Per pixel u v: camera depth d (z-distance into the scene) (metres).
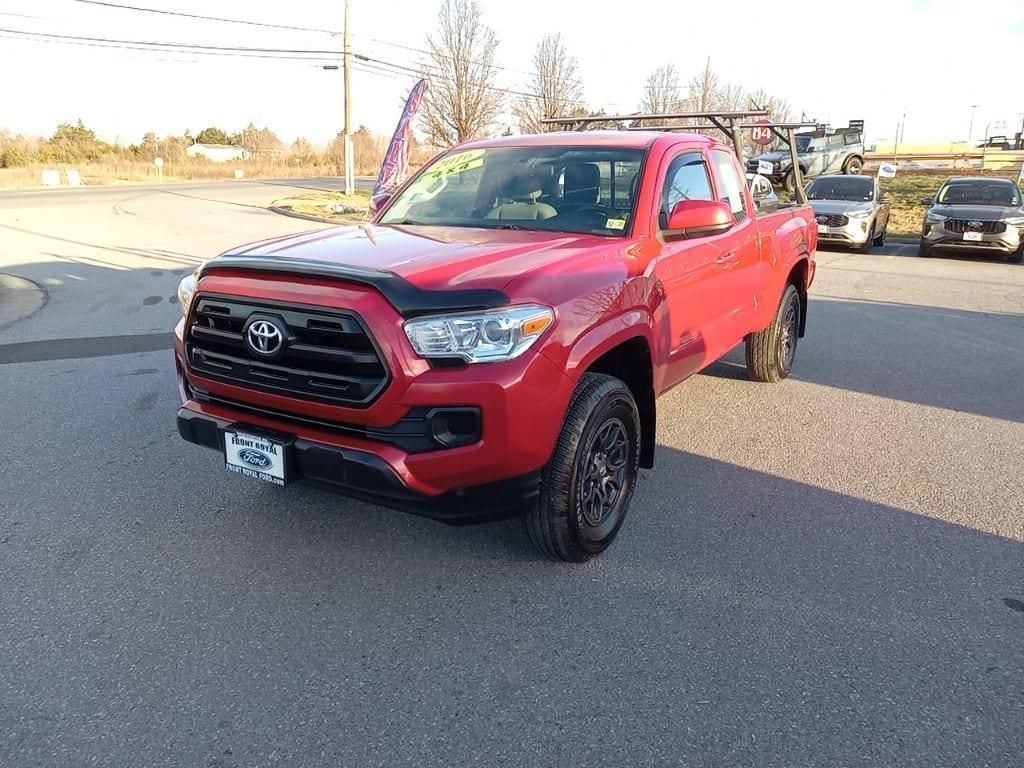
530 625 3.15
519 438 2.96
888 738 2.54
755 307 5.69
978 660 2.96
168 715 2.62
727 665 2.91
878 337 8.63
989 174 39.19
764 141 9.14
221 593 3.35
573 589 3.42
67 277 11.89
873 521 4.12
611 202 4.13
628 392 3.59
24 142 70.06
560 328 3.06
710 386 6.66
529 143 4.77
